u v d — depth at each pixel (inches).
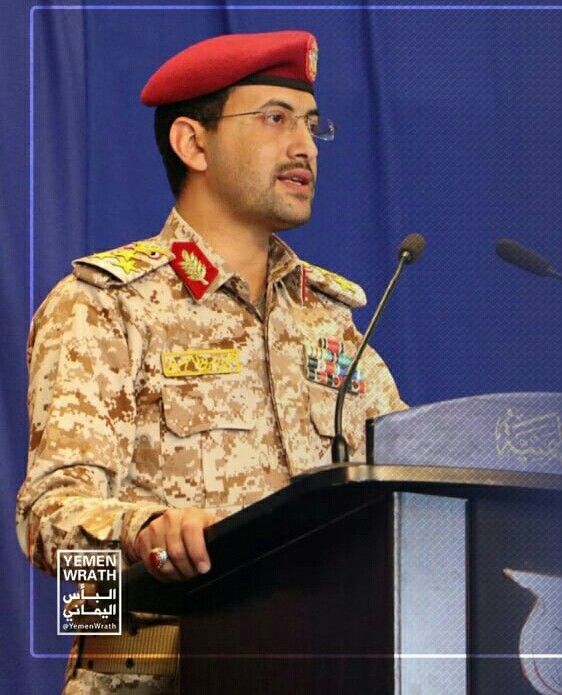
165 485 382.6
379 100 590.9
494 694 255.9
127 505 331.9
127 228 577.3
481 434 269.0
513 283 597.9
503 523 260.2
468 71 604.1
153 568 293.6
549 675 258.5
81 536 327.0
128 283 395.5
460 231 598.2
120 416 380.2
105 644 368.2
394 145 593.3
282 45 420.5
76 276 395.2
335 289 433.7
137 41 582.2
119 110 579.8
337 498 257.6
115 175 577.9
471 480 247.9
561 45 608.7
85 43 578.2
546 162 605.3
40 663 542.3
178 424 386.6
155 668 364.2
